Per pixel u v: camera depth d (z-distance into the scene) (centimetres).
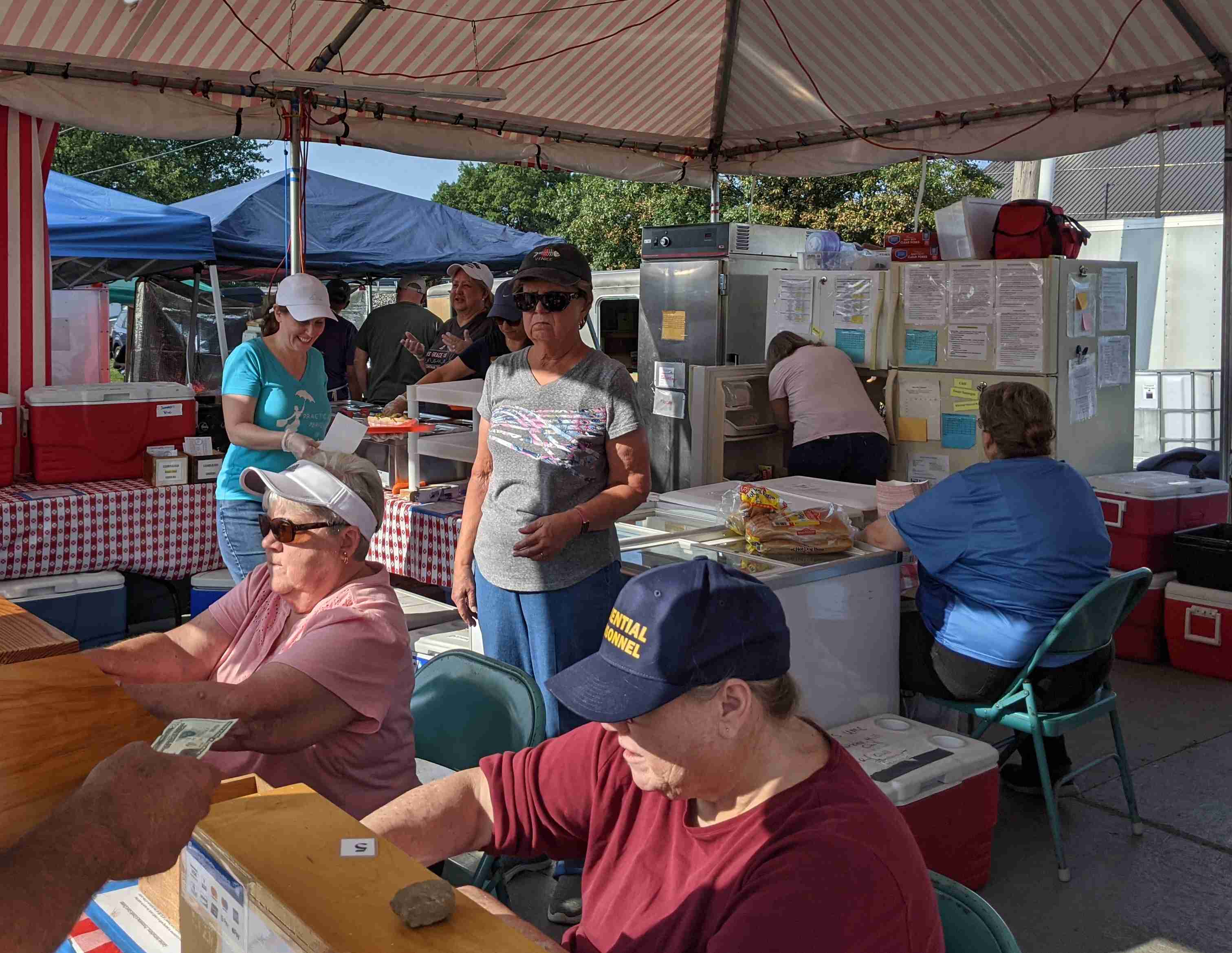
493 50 645
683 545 356
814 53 690
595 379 311
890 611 349
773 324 640
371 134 656
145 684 197
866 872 125
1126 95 604
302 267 613
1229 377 572
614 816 162
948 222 575
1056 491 343
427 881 116
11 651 110
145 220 770
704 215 2131
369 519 232
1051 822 333
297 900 114
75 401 512
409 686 228
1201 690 506
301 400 414
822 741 144
